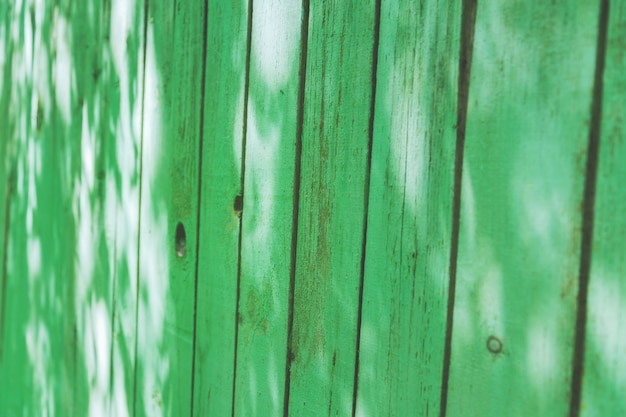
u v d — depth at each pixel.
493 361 0.80
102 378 1.76
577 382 0.72
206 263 1.34
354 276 1.00
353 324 1.01
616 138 0.68
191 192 1.38
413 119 0.90
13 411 2.37
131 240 1.61
